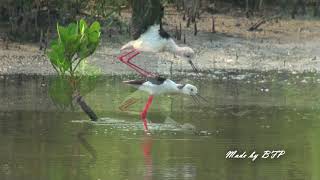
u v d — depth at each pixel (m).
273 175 11.02
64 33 14.30
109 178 10.63
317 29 28.69
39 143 12.70
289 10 31.09
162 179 10.66
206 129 14.12
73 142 12.85
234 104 16.83
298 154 12.28
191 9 27.08
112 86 18.55
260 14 29.95
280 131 13.95
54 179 10.55
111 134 13.59
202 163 11.60
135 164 11.45
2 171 10.94
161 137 13.40
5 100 16.58
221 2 30.47
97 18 24.36
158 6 19.64
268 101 17.25
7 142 12.75
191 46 24.59
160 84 15.09
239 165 11.61
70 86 15.75
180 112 15.81
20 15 23.73
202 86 19.28
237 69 22.20
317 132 13.91
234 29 27.25
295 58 24.08
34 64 21.00
